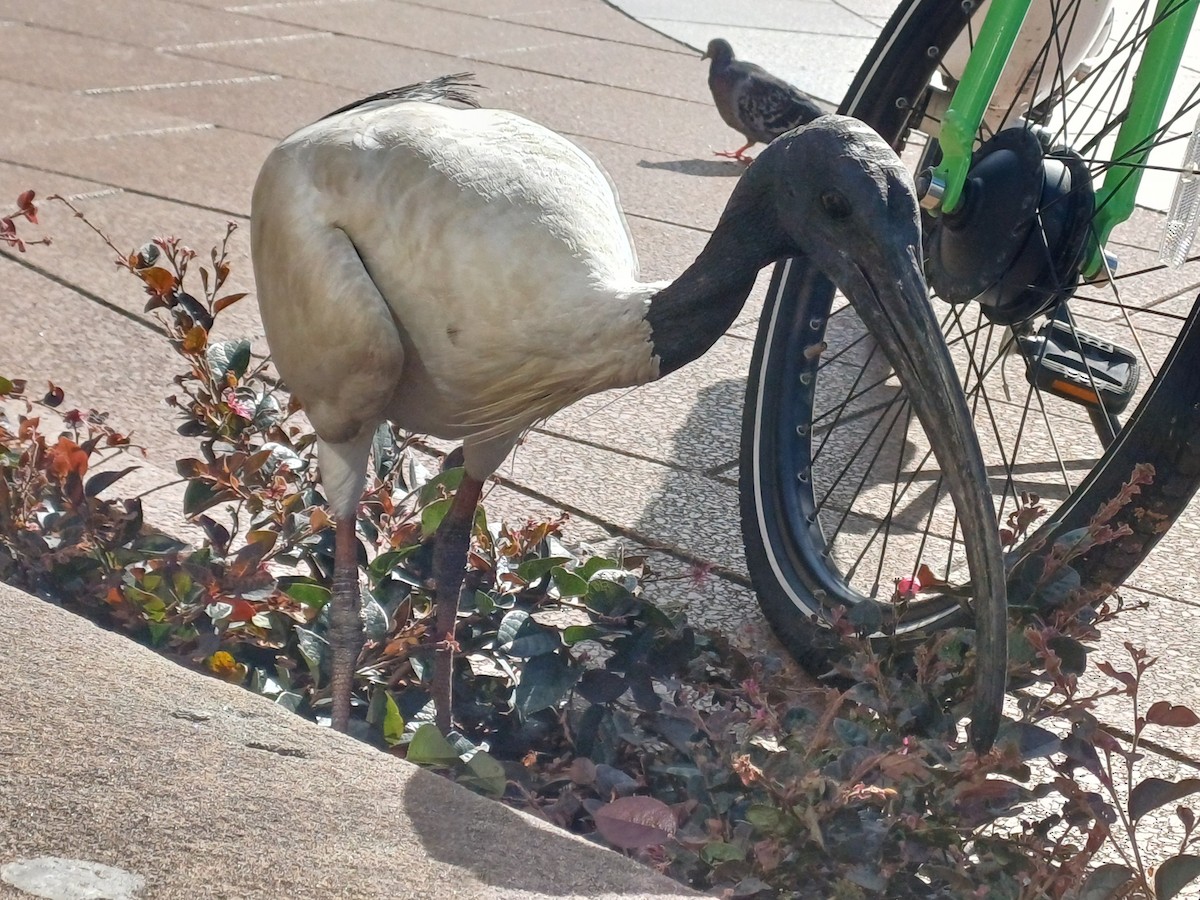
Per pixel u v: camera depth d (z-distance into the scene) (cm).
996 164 104
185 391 117
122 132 209
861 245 87
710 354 160
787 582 115
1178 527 134
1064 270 105
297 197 98
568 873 73
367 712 101
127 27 277
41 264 159
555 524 116
